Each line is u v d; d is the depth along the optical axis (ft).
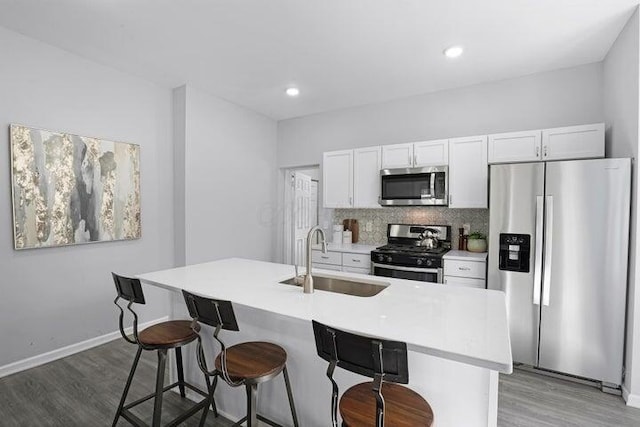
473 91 11.67
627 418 6.63
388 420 3.76
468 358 3.52
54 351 9.07
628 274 7.39
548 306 8.17
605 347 7.57
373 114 13.78
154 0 6.99
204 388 7.11
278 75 10.95
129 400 7.22
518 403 7.13
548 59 9.66
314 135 15.39
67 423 6.46
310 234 6.08
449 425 4.37
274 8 7.29
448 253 10.94
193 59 9.81
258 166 15.34
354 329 4.27
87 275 9.80
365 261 11.80
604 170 7.52
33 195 8.54
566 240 7.93
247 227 14.71
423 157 11.44
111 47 9.08
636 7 7.09
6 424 6.42
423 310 5.03
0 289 8.13
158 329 6.36
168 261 12.05
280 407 5.94
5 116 8.14
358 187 12.86
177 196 12.13
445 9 7.27
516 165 8.54
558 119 10.34
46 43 8.84
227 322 4.75
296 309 5.06
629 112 7.54
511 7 7.17
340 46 8.98
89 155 9.68
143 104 11.23
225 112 13.47
